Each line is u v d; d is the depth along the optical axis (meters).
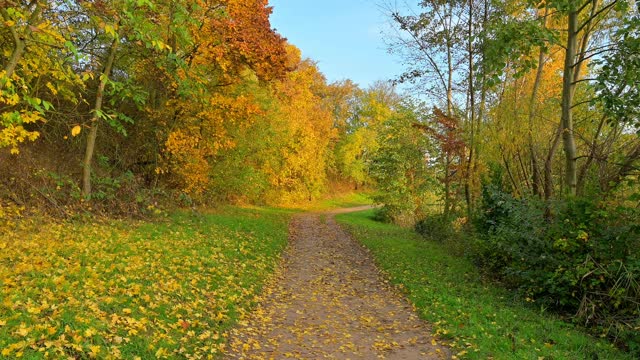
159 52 14.00
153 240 11.09
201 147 19.27
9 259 7.27
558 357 5.92
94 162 16.17
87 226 11.27
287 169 36.03
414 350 6.42
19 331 4.48
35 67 8.78
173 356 5.17
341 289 10.19
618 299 7.52
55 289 6.01
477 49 16.67
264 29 17.92
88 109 15.64
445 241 17.02
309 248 16.19
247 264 11.13
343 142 53.09
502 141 13.32
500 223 11.69
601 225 8.41
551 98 13.16
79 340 4.68
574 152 10.57
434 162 24.86
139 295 6.55
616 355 6.46
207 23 15.81
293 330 7.14
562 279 8.31
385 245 16.38
